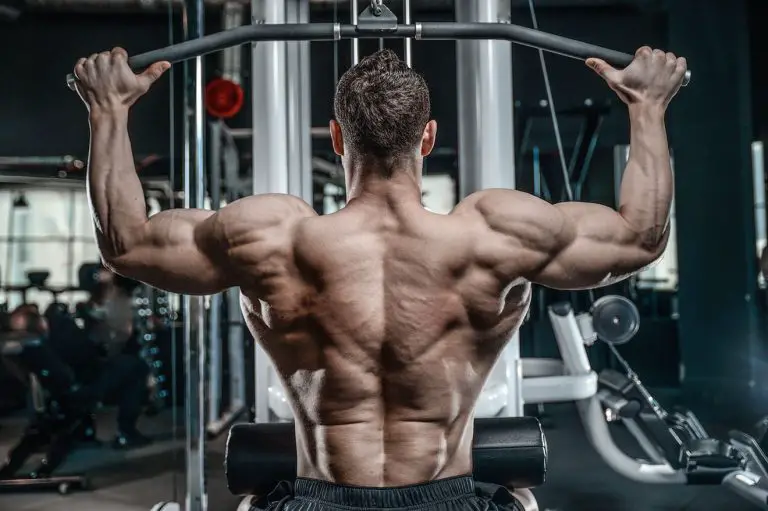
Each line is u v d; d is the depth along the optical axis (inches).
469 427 42.3
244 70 219.5
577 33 279.7
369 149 40.1
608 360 289.7
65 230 332.8
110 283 197.2
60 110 289.3
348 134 40.6
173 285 40.4
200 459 68.2
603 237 39.7
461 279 39.4
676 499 149.4
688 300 294.0
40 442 168.4
